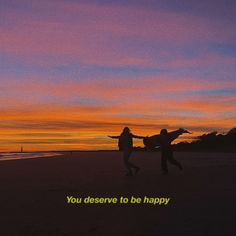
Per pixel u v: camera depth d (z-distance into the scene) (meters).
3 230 7.70
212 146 52.59
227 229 7.57
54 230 7.67
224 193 11.59
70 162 26.20
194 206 9.73
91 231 7.59
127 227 7.87
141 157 32.97
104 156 35.81
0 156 36.75
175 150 51.72
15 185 13.88
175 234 7.35
